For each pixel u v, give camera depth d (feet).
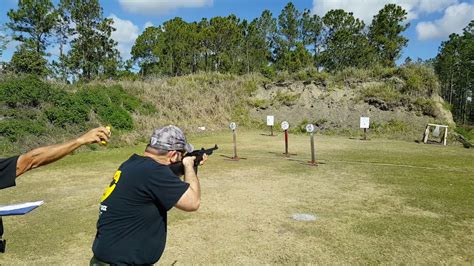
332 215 18.67
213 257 13.89
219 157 36.17
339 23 104.06
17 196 22.35
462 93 142.92
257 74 80.23
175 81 75.31
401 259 13.75
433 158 36.06
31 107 44.16
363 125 53.98
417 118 60.70
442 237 15.85
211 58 115.24
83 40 101.60
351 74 71.26
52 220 18.03
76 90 54.29
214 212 19.04
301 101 70.13
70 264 13.41
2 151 35.47
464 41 132.87
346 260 13.66
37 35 97.71
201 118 64.95
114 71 106.93
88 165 32.01
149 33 124.88
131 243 6.98
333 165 32.09
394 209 19.67
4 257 13.93
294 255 14.06
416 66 67.31
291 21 111.04
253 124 67.05
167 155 7.64
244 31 115.85
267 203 20.67
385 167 31.24
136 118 54.08
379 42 103.14
